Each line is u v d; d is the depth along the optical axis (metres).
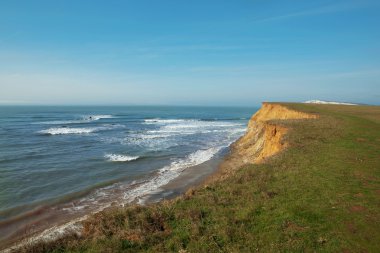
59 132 48.34
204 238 7.34
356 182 10.32
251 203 9.23
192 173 22.77
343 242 6.74
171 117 104.19
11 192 18.28
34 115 100.69
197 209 9.10
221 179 12.80
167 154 30.78
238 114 143.00
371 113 31.84
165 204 10.02
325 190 9.75
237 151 31.28
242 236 7.34
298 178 11.20
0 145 34.97
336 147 15.43
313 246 6.69
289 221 7.85
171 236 7.77
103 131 51.72
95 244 7.50
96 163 26.25
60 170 23.66
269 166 13.45
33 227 13.18
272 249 6.66
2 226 13.36
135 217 9.09
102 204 16.08
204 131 53.72
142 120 82.88
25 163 25.88
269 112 41.75
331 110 35.22
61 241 7.97
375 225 7.36
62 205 16.02
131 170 23.91
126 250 7.17
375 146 15.41
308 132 19.70
